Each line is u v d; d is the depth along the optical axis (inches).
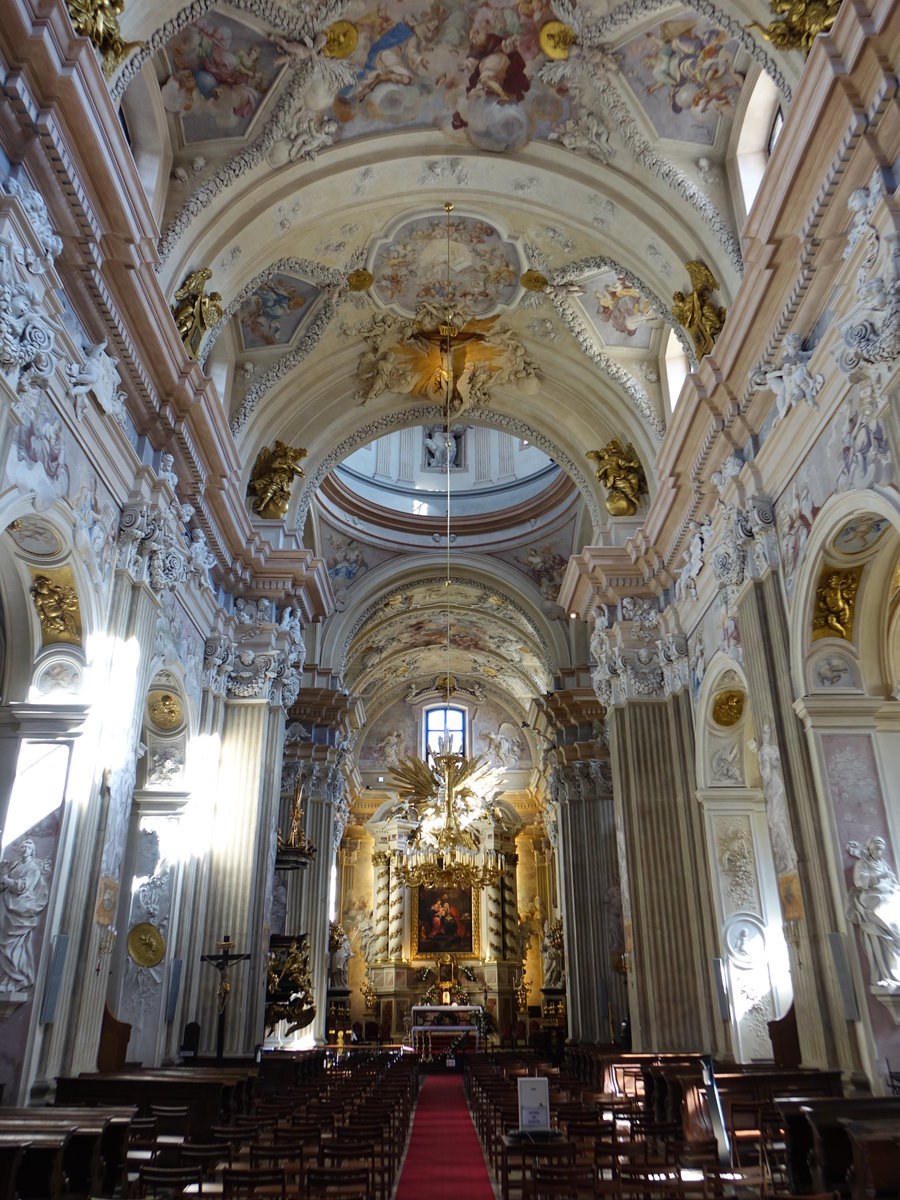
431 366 671.8
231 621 594.2
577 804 905.5
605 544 657.6
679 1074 363.6
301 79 462.6
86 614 377.1
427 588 1049.5
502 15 450.6
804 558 380.2
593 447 677.3
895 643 422.3
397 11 445.7
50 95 307.0
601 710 921.5
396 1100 377.1
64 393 342.6
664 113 467.2
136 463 417.1
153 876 511.2
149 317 405.4
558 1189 219.8
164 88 450.9
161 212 469.7
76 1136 232.1
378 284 609.6
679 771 567.5
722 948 510.6
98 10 335.3
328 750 938.1
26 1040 330.6
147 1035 481.1
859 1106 256.8
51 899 348.5
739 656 465.7
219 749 574.6
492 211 556.4
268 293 594.9
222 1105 358.6
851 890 350.9
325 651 979.9
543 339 654.5
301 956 683.4
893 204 301.7
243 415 617.9
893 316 295.4
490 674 1352.1
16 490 311.4
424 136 511.5
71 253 348.8
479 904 1305.4
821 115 321.1
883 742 373.1
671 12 428.5
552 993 1150.3
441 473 1087.6
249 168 484.7
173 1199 224.1
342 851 1347.2
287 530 649.6
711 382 448.8
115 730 395.9
